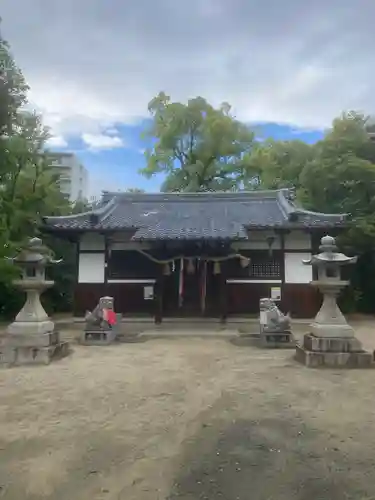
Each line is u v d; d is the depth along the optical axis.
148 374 8.19
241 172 31.67
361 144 21.11
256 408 6.07
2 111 14.29
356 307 21.23
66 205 24.48
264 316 11.73
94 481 3.94
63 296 22.81
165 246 16.00
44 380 7.70
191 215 17.53
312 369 8.59
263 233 16.25
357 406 6.16
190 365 9.05
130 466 4.25
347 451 4.60
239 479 4.00
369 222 19.38
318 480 3.97
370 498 3.65
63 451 4.60
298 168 27.31
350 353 8.83
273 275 16.27
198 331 14.35
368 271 21.36
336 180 20.39
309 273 16.08
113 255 16.58
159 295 15.67
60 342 10.38
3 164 17.39
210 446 4.75
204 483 3.92
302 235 16.23
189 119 30.77
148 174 32.84
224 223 16.23
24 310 9.73
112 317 12.48
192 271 15.82
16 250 17.14
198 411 5.95
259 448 4.70
